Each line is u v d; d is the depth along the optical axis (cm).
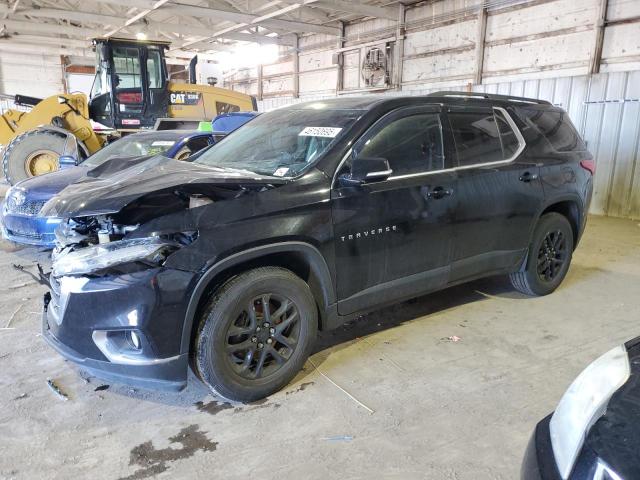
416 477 213
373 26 1327
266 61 1792
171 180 259
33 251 577
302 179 277
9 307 403
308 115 346
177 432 245
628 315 394
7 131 956
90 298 238
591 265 536
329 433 244
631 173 795
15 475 213
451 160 340
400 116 320
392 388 285
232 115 778
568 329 367
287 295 273
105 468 218
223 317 251
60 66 2105
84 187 279
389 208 302
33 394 277
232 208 252
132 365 238
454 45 1115
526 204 384
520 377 297
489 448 232
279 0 1185
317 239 273
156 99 1000
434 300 425
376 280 306
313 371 304
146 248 235
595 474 131
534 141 400
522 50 981
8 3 1363
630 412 142
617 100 797
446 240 336
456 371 304
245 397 266
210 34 1526
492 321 381
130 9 1477
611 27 835
